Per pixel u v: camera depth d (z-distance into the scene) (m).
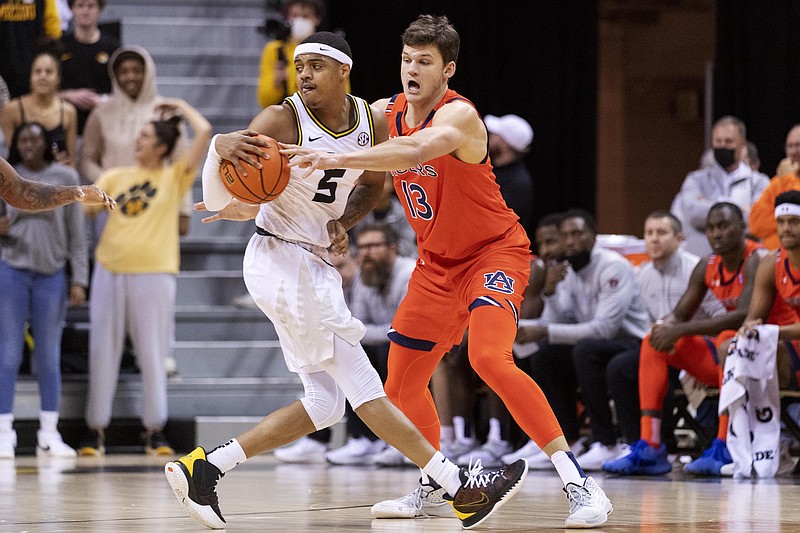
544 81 22.41
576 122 22.53
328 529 7.39
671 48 25.69
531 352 14.18
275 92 18.03
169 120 16.33
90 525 7.46
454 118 7.55
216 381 16.83
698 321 12.73
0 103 16.34
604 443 13.54
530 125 22.45
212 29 21.50
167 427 16.44
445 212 8.04
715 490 10.52
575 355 13.62
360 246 15.07
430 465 7.44
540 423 7.66
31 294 15.23
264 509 8.73
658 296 14.66
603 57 25.58
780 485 11.14
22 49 17.84
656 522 7.79
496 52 22.45
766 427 12.20
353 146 7.54
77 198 7.73
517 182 16.97
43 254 15.14
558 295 14.59
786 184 14.11
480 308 7.88
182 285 18.11
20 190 7.68
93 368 15.72
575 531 7.28
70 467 13.16
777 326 12.18
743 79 20.77
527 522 7.85
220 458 7.38
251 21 21.86
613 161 25.61
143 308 15.66
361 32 22.69
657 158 25.72
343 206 7.65
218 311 17.78
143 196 15.91
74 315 17.42
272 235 7.52
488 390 14.76
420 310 8.20
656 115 25.72
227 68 21.19
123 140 16.64
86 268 15.88
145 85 16.81
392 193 18.12
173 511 8.41
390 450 14.35
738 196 15.91
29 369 16.66
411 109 7.99
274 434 7.51
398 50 22.62
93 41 18.42
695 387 13.34
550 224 15.12
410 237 16.56
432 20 7.88
